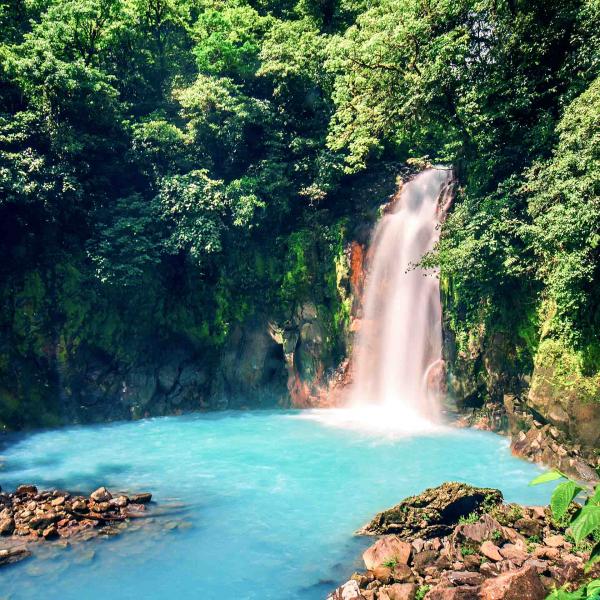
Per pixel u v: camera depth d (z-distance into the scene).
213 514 12.54
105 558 10.40
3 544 10.80
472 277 18.31
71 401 23.11
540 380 15.91
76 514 12.03
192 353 26.47
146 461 17.17
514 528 10.41
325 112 28.39
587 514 2.57
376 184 27.12
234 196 25.28
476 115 19.11
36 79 22.44
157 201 25.25
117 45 28.05
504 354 18.98
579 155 13.96
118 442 19.80
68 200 23.20
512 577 8.15
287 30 28.80
